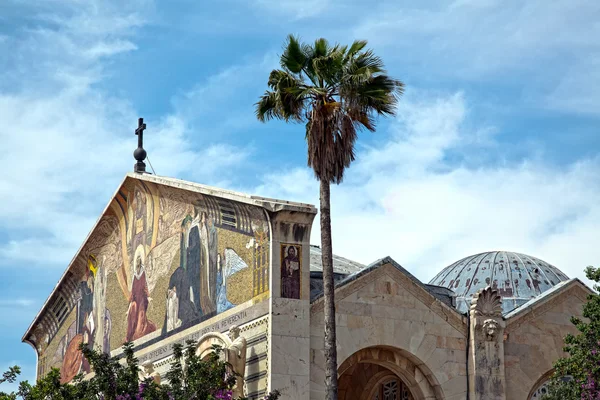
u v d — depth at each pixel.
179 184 45.88
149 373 46.12
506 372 42.47
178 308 45.59
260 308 38.88
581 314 44.78
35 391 39.19
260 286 39.19
